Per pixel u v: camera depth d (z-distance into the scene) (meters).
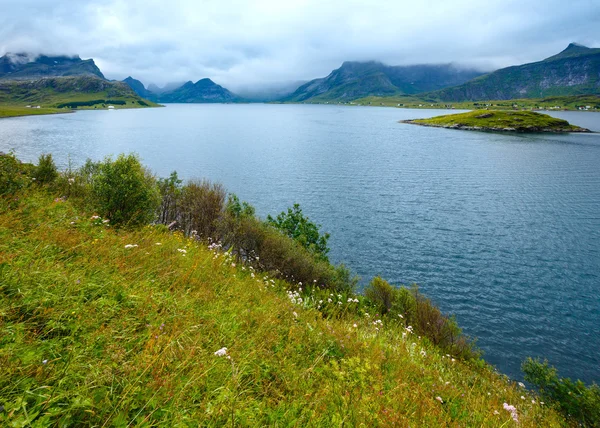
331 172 81.25
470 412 7.10
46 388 3.50
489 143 136.50
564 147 124.81
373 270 34.31
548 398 13.02
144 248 9.25
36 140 113.19
